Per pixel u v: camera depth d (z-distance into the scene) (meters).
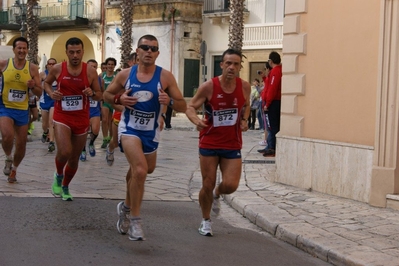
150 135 6.82
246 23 34.88
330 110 10.00
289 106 10.72
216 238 7.39
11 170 10.26
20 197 9.00
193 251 6.70
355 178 9.45
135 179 6.58
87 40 42.53
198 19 36.41
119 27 38.62
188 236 7.38
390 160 8.97
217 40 35.97
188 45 36.03
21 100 10.00
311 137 10.38
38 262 5.96
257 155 15.18
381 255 6.49
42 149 15.76
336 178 9.79
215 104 7.00
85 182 10.80
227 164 7.21
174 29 35.84
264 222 8.09
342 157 9.66
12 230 7.10
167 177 11.99
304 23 10.47
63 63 8.82
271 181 11.18
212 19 35.75
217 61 36.31
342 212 8.65
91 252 6.39
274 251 7.00
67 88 8.72
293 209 8.77
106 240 6.89
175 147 17.88
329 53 10.02
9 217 7.71
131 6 34.84
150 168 7.01
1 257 6.05
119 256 6.30
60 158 8.67
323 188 10.03
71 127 8.76
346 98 9.70
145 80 6.73
